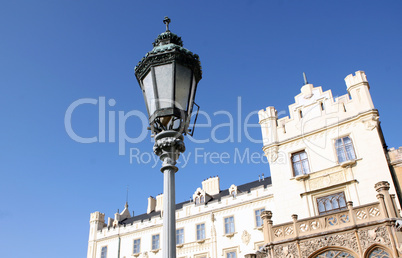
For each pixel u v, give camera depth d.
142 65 6.23
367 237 14.88
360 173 20.89
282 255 16.83
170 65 5.97
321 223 16.56
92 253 41.84
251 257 17.06
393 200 15.30
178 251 35.97
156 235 38.66
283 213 22.48
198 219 36.38
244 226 33.28
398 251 13.80
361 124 22.08
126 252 39.78
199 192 38.47
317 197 21.92
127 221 46.25
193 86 6.24
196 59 6.30
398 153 21.31
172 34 6.51
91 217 44.78
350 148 21.95
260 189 33.88
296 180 22.91
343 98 23.73
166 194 5.33
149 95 6.03
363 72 23.45
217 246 33.88
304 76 27.58
